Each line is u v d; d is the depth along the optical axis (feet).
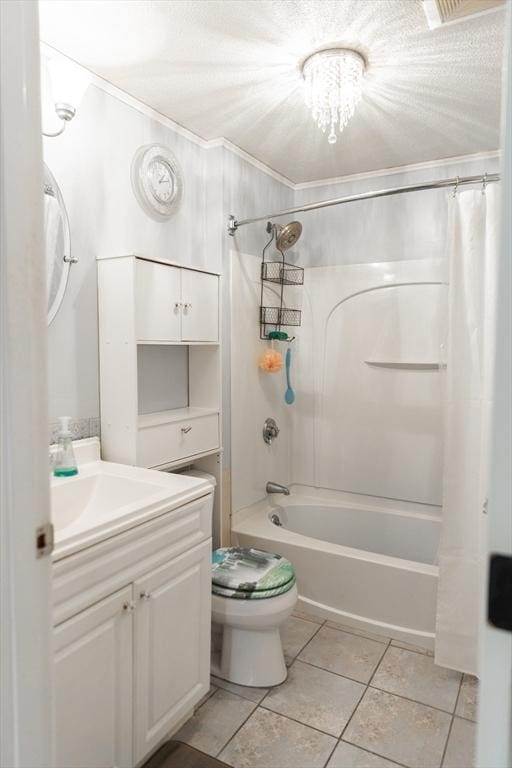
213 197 8.27
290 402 10.15
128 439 6.28
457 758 5.13
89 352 6.34
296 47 5.80
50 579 2.58
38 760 2.51
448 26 5.37
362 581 7.54
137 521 4.50
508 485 1.31
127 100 6.79
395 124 7.67
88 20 5.29
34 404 2.43
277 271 9.78
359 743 5.32
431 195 9.15
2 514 2.32
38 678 2.49
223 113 7.36
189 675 5.29
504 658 1.33
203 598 5.50
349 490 10.25
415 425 9.52
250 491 9.25
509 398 1.30
